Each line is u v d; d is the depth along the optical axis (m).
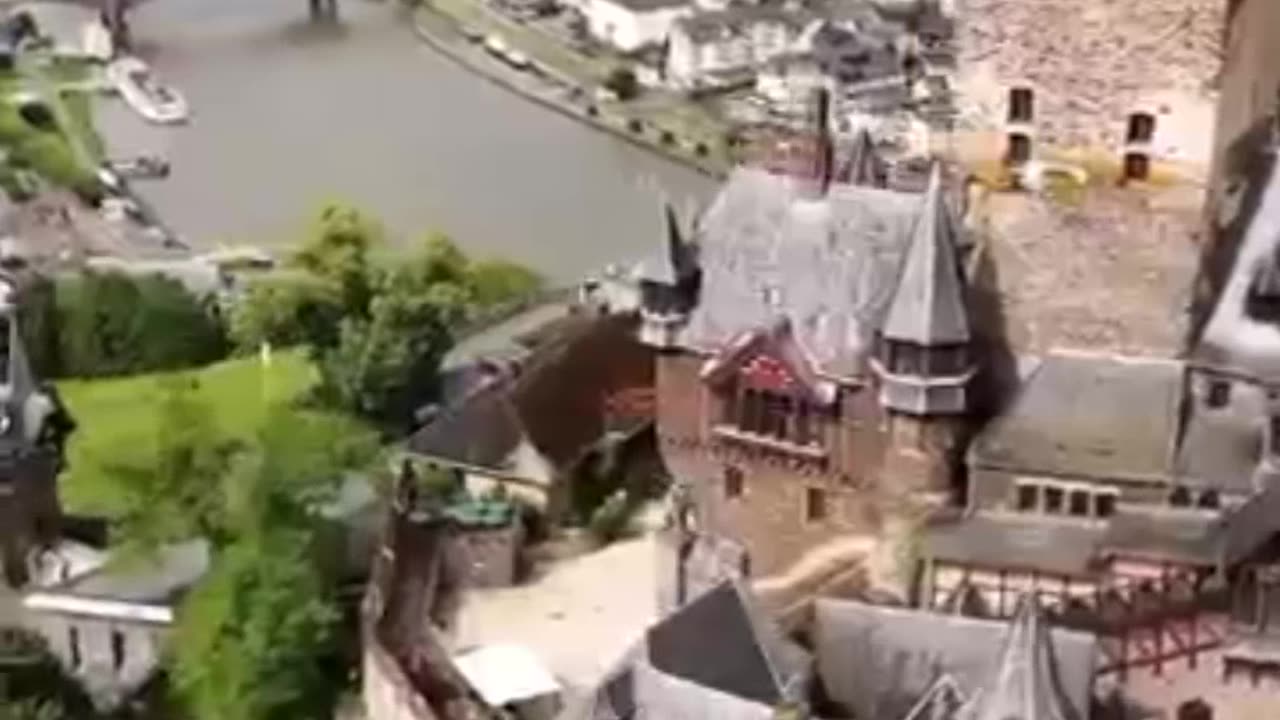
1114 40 137.88
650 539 176.00
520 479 177.88
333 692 163.50
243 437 173.88
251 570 164.12
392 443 193.00
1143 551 139.12
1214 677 134.12
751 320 154.88
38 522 183.00
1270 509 134.12
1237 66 139.38
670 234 158.75
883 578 148.50
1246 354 141.12
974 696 130.88
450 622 165.38
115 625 169.25
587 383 184.62
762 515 155.12
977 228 145.88
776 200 156.50
